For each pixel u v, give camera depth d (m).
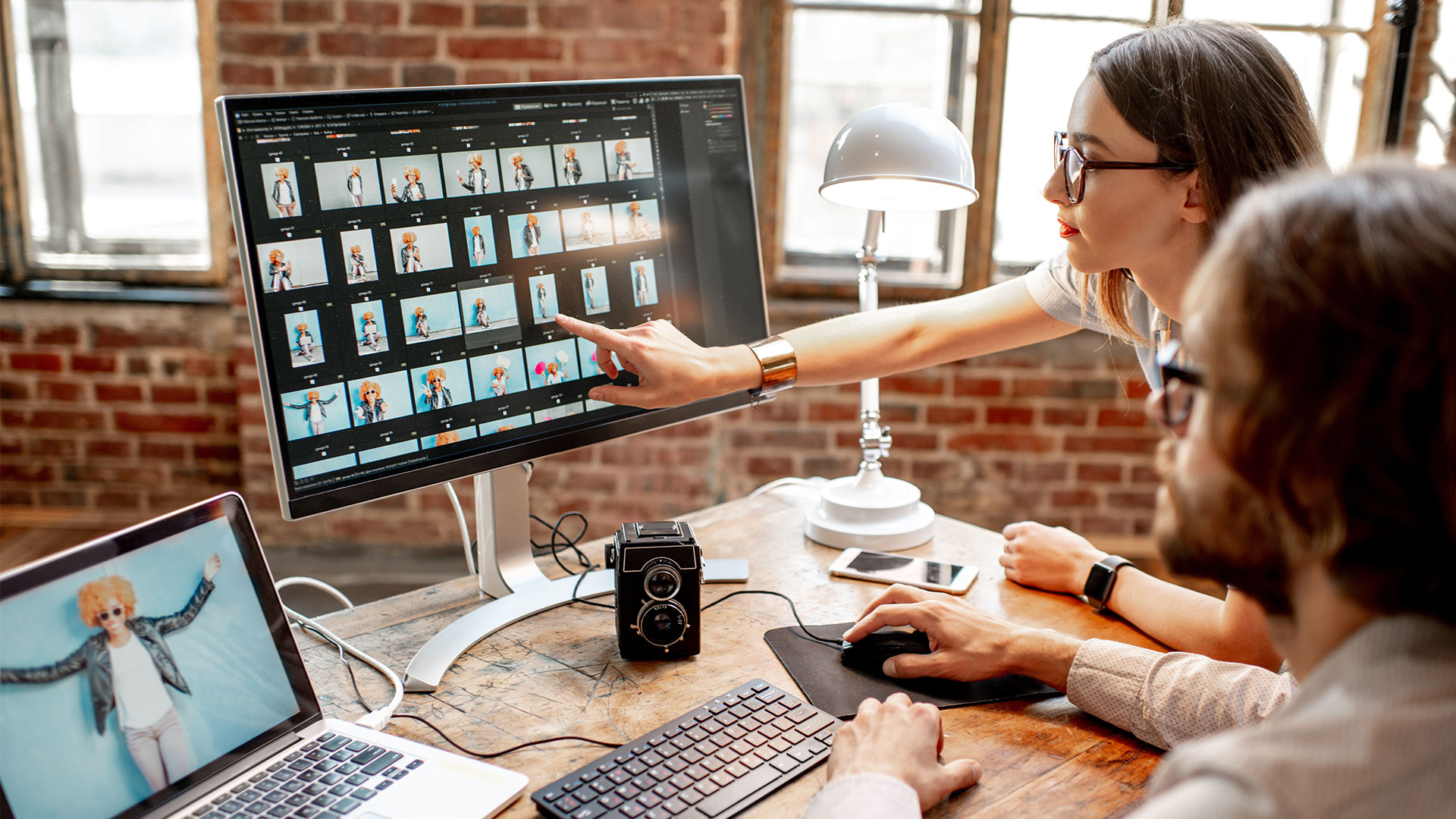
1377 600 0.49
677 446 2.91
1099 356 2.99
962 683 1.00
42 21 2.93
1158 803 0.49
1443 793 0.43
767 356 1.23
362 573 2.81
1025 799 0.82
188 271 3.06
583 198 1.17
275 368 0.97
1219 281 0.51
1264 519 0.52
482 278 1.10
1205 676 0.89
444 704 0.95
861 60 2.96
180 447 3.08
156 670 0.76
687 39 2.69
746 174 1.31
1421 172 0.48
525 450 1.15
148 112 3.00
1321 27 2.82
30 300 2.97
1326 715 0.47
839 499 1.37
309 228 0.98
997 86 2.92
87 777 0.70
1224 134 1.00
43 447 3.06
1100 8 2.88
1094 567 1.17
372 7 2.66
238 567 0.84
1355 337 0.45
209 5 2.88
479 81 2.71
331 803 0.77
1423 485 0.45
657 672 1.02
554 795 0.79
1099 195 1.07
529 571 1.21
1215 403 0.51
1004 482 3.07
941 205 1.35
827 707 0.95
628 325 1.22
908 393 3.01
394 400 1.05
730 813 0.78
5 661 0.68
